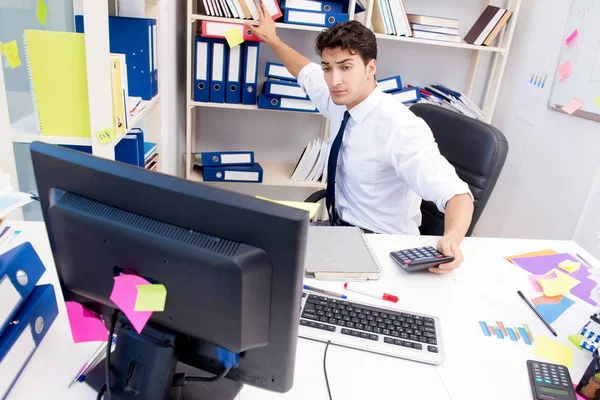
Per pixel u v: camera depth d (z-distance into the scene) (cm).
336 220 179
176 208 59
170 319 64
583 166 204
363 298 107
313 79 200
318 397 78
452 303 109
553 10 228
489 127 159
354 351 90
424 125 154
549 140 228
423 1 253
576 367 92
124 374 69
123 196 62
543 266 130
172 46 209
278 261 58
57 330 87
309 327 92
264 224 55
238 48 216
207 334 63
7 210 93
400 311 100
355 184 170
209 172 237
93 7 113
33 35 114
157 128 193
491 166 154
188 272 58
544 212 229
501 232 264
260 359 67
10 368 73
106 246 63
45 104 122
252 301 59
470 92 269
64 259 70
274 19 214
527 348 96
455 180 138
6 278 75
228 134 267
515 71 259
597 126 197
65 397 72
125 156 155
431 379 85
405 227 170
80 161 63
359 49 149
